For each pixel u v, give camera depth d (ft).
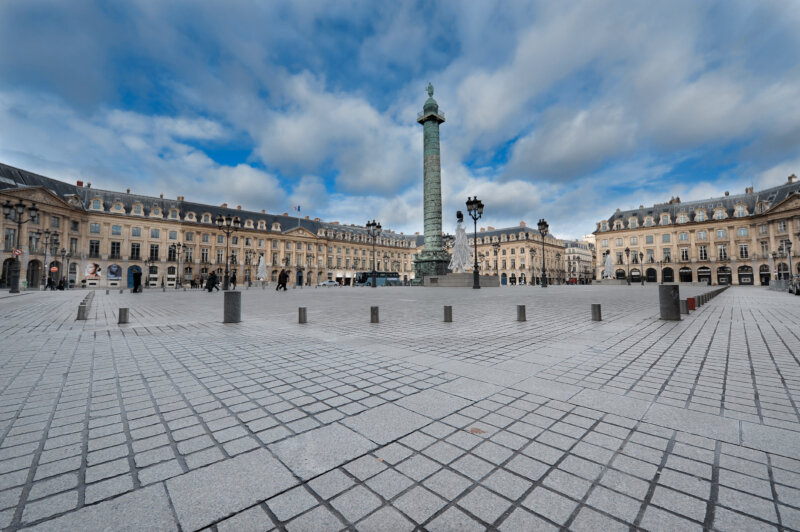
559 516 6.05
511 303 47.65
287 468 7.50
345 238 278.05
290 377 14.07
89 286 175.83
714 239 206.69
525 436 8.87
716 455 7.85
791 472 7.13
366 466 7.57
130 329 26.68
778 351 18.01
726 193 218.79
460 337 22.29
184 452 8.17
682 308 34.76
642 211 240.53
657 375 13.94
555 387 12.55
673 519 5.94
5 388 12.83
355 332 24.61
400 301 52.75
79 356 17.79
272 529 5.75
